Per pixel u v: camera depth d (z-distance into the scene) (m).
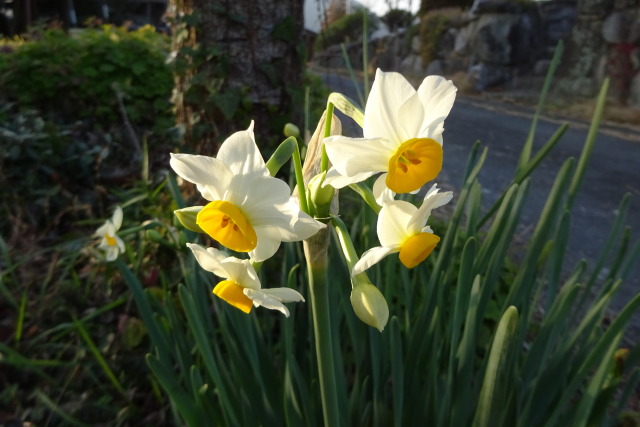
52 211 0.51
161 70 0.81
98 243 0.41
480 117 1.19
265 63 0.40
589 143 0.21
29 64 0.76
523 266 0.21
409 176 0.11
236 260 0.12
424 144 0.11
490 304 0.35
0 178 0.50
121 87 0.75
